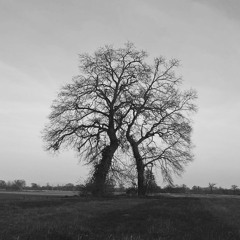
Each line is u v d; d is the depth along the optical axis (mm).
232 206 29312
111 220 20141
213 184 74188
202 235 16297
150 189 48281
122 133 47500
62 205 29359
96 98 48000
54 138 47969
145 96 48281
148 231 17016
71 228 16500
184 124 49219
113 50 48969
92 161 47156
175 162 49219
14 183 99062
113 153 47125
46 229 15992
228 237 15898
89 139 47750
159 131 48906
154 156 48656
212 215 21609
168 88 49844
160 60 49719
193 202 29953
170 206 25719
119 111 47781
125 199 36969
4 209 26266
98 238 15398
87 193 46125
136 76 48750
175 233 16828
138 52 49062
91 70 48531
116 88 48594
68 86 48062
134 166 47906
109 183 46438
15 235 14930
